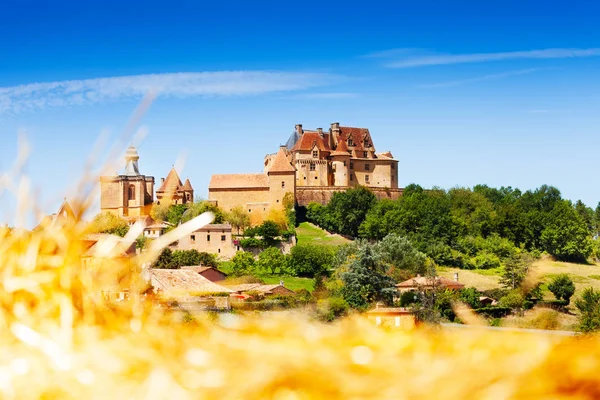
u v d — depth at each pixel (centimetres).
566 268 12438
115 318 271
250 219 16888
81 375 241
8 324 263
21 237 281
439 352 240
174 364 239
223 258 13962
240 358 243
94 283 279
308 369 228
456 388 201
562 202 14812
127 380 236
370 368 228
